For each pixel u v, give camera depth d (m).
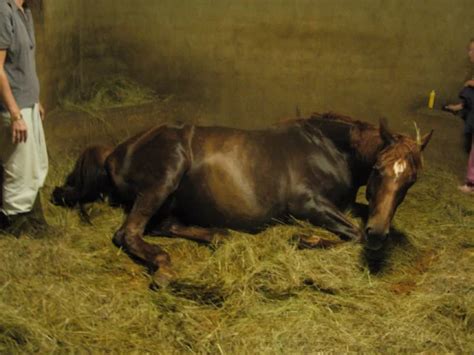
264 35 6.82
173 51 6.93
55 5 5.96
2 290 3.96
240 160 4.79
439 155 6.40
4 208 4.50
